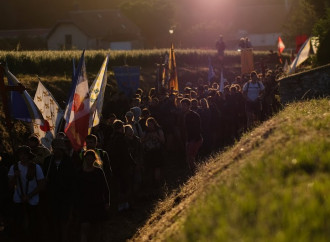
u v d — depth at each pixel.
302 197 11.77
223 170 18.78
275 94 42.59
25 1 199.38
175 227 15.21
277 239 10.12
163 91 38.31
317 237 9.96
